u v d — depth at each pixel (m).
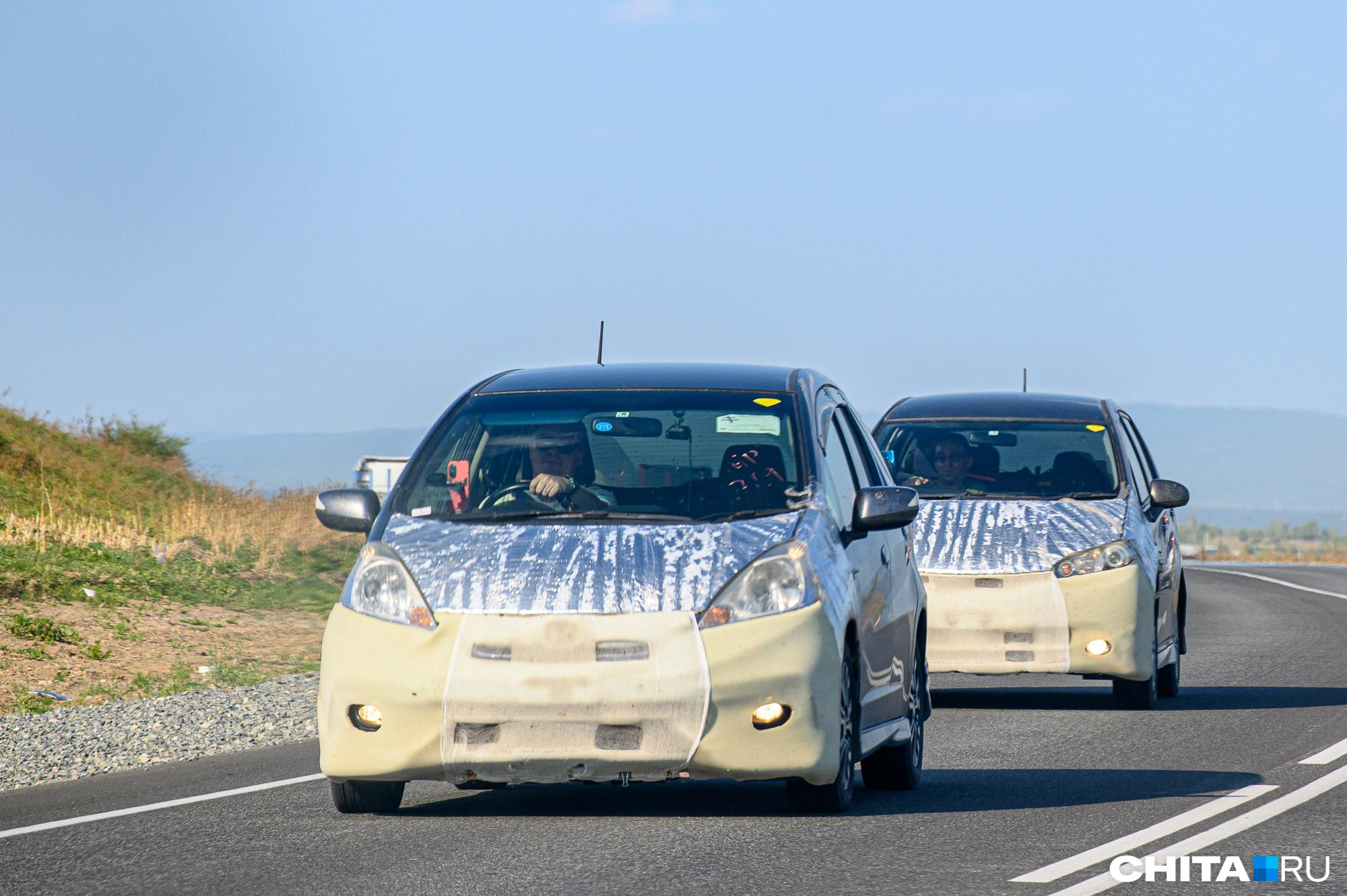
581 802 24.77
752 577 21.69
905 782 26.17
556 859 20.38
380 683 21.47
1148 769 28.38
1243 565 141.50
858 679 23.38
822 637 21.69
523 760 21.12
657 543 22.08
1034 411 41.41
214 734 35.62
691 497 23.28
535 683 21.02
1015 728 34.44
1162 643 39.31
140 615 58.69
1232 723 34.81
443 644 21.36
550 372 26.72
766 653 21.30
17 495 95.38
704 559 21.83
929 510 38.47
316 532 85.88
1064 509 38.06
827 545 22.80
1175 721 35.38
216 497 112.19
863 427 28.75
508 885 18.94
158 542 79.62
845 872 19.50
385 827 22.89
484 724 21.16
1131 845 21.28
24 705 41.59
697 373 26.19
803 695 21.42
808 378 26.39
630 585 21.44
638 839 21.62
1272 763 28.75
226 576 72.12
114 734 35.44
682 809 23.98
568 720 20.98
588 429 24.61
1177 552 43.09
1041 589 36.56
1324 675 45.72
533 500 23.50
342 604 22.34
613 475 23.77
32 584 61.09
